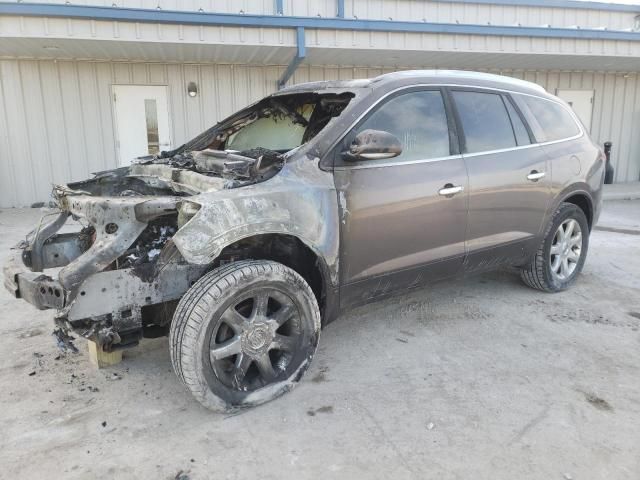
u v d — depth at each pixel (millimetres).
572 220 4891
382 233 3420
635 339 3912
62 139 10609
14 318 4391
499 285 5172
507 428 2797
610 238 7379
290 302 3098
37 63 10227
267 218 2902
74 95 10523
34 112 10383
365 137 3111
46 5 7984
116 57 10328
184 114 11164
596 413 2932
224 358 2930
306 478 2430
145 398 3154
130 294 2885
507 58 11352
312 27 9148
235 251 3166
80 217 3314
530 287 5000
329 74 11977
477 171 3885
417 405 3031
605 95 14195
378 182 3377
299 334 3180
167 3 10906
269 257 3338
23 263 3293
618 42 11062
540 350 3736
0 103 10203
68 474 2467
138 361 3646
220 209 2764
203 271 3139
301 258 3350
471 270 4094
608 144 13766
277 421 2889
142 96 10891
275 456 2588
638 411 2947
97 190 4008
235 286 2830
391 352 3729
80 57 10258
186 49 9539
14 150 10414
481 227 3979
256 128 4523
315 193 3115
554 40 10664
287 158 3178
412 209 3529
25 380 3363
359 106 3424
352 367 3508
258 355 3012
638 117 14617
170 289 3031
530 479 2400
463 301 4734
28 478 2439
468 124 3939
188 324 2738
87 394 3199
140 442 2713
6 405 3064
